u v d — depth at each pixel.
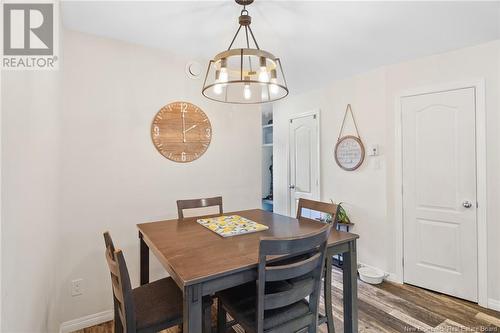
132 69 2.29
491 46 2.27
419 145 2.68
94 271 2.10
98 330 2.02
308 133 3.86
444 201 2.53
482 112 2.31
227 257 1.27
